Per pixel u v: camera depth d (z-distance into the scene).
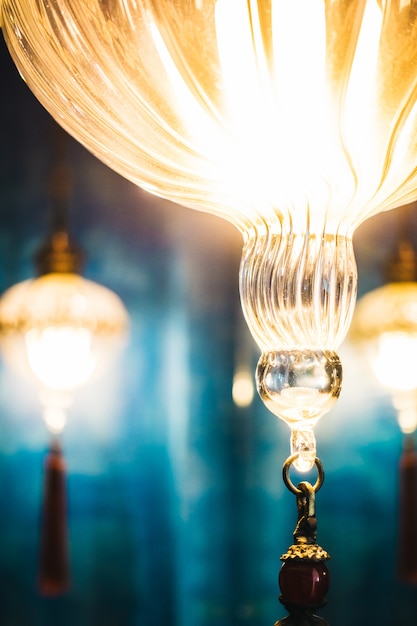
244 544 2.61
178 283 2.69
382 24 0.66
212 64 0.68
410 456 2.59
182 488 2.62
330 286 0.72
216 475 2.63
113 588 2.57
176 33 0.67
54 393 2.60
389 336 2.62
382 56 0.67
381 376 2.62
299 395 0.72
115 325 2.65
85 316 2.61
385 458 2.61
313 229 0.73
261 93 0.68
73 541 2.58
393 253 2.66
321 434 2.64
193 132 0.71
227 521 2.62
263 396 0.73
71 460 2.61
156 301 2.69
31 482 2.60
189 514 2.62
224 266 2.70
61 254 2.63
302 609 0.74
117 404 2.64
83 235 2.69
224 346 2.68
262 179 0.72
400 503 2.57
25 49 0.76
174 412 2.65
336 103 0.68
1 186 2.70
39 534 2.58
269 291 0.72
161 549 2.60
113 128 0.74
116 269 2.69
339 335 0.73
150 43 0.69
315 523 0.75
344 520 2.60
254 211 0.74
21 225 2.69
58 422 2.60
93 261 2.68
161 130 0.72
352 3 0.65
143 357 2.66
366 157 0.71
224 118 0.69
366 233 2.68
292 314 0.72
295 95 0.68
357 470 2.62
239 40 0.67
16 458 2.60
